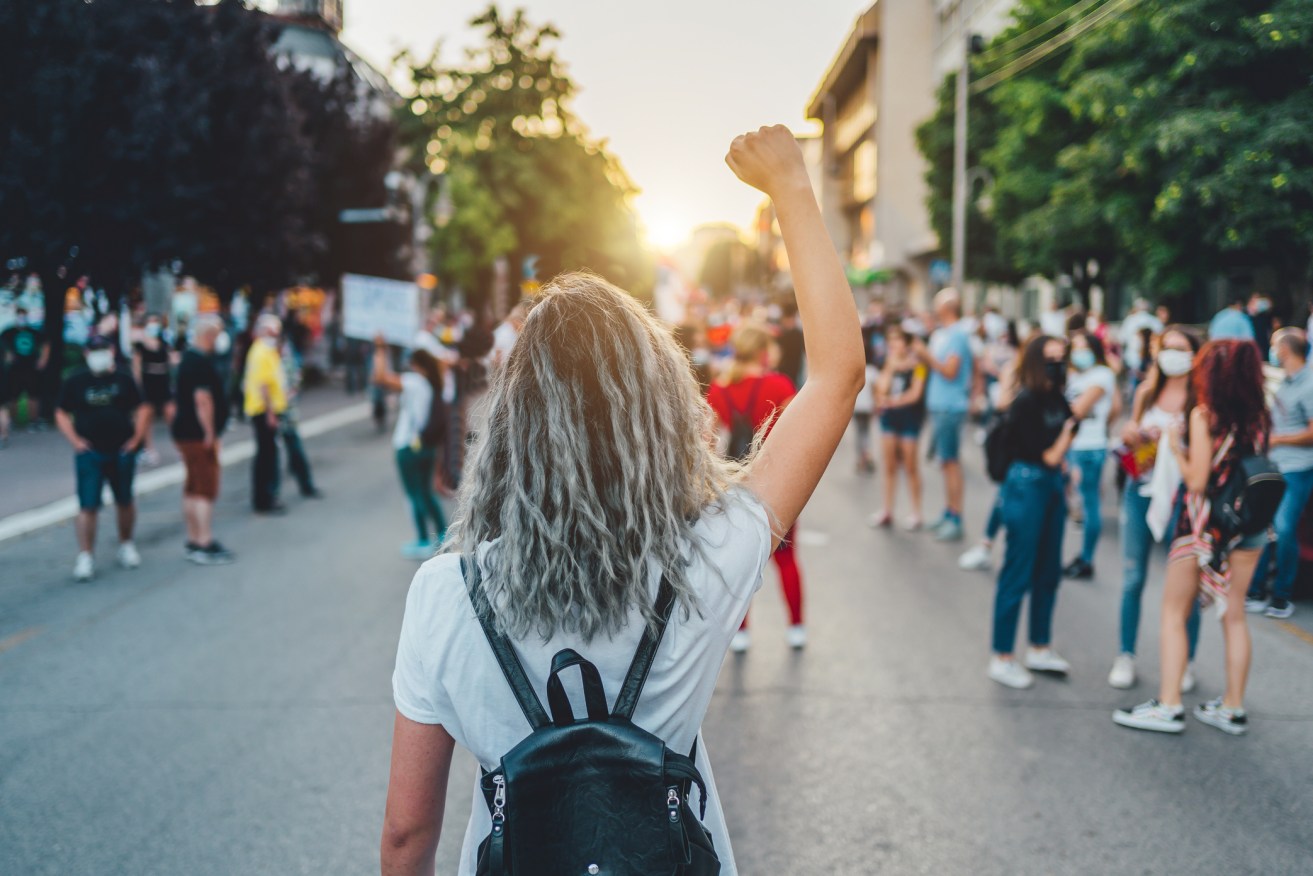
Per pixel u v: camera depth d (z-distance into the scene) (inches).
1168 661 190.5
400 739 55.8
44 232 618.2
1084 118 827.4
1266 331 505.7
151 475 525.3
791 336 485.4
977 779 169.2
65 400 319.9
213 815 158.1
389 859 57.1
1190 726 192.9
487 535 56.2
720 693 211.5
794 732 189.8
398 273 1199.6
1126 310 976.9
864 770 172.9
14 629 265.4
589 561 53.0
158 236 659.4
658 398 56.6
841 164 2212.1
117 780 171.2
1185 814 156.2
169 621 270.4
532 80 978.1
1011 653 217.6
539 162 989.8
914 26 1727.4
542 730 50.3
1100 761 176.2
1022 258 895.7
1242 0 530.6
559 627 52.6
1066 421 213.3
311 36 1544.0
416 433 337.4
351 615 273.4
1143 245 647.1
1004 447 217.3
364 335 557.6
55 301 684.1
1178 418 190.5
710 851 50.4
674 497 55.7
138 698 211.3
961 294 1012.5
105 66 619.5
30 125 616.7
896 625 262.2
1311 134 509.0
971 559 326.6
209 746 185.2
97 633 260.2
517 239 994.7
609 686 53.6
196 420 338.0
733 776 170.9
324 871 141.1
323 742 186.2
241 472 554.9
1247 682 218.1
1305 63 521.0
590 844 47.8
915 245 1658.5
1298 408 266.1
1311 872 138.7
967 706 203.3
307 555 350.9
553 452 53.7
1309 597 289.6
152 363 579.5
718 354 631.2
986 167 1173.1
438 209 998.4
